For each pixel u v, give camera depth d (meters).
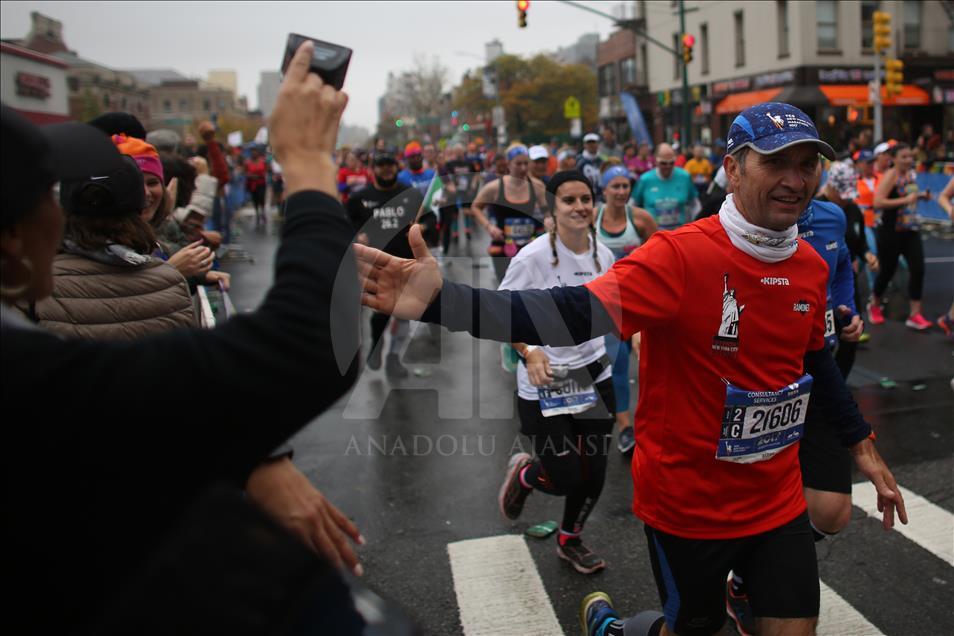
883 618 3.47
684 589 2.47
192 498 1.06
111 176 2.45
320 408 1.13
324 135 1.27
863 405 6.00
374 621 1.16
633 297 2.29
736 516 2.39
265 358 1.07
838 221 3.70
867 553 4.01
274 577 1.07
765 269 2.36
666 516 2.44
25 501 1.00
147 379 1.02
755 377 2.37
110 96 81.56
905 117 30.75
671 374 2.40
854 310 3.89
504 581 3.85
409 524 4.44
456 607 3.65
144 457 1.02
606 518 4.49
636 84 42.62
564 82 68.25
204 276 3.78
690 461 2.39
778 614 2.36
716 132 34.81
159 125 97.69
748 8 31.80
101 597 1.03
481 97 74.69
